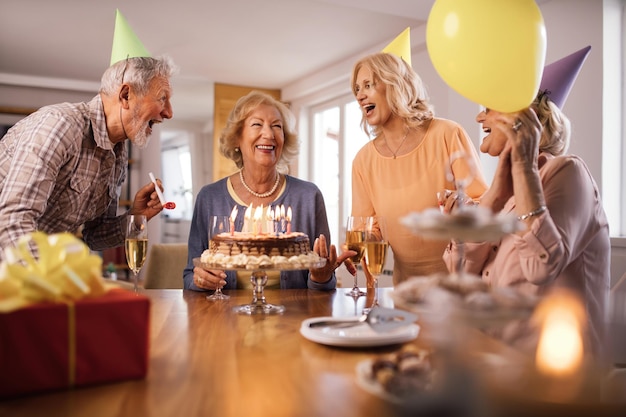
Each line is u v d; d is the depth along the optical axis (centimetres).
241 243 123
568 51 288
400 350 85
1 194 134
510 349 82
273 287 169
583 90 280
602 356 80
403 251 187
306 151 572
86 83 548
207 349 86
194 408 61
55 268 72
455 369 64
